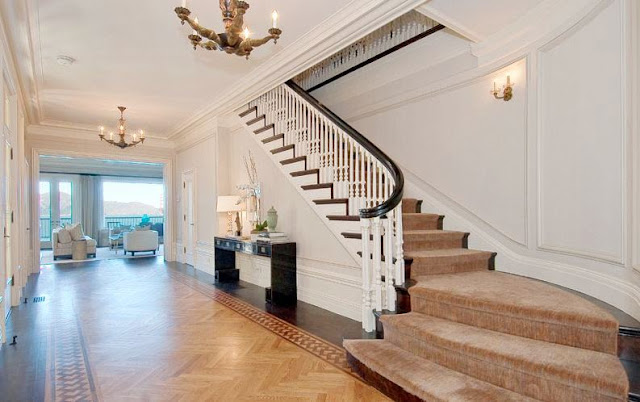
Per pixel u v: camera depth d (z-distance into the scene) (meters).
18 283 4.81
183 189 8.73
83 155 8.17
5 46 3.59
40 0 3.18
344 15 3.46
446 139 4.25
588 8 2.61
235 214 6.66
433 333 2.47
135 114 6.93
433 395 2.06
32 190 7.51
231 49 2.51
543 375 1.93
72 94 5.76
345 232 4.08
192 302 4.86
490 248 3.78
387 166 3.54
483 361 2.19
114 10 3.40
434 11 3.13
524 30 3.29
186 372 2.78
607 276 2.49
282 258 4.88
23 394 2.45
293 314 4.26
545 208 3.14
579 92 2.74
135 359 3.02
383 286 3.38
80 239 9.73
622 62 2.32
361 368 2.68
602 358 2.00
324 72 6.02
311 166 4.72
